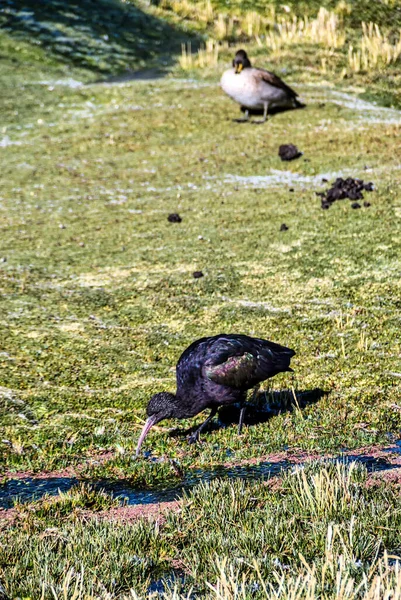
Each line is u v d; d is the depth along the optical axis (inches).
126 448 445.1
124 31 1626.5
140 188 979.9
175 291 685.9
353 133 1087.6
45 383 529.3
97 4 1729.8
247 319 621.6
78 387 524.1
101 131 1185.4
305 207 866.1
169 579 291.1
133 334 606.5
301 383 519.5
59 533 331.0
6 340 597.3
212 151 1082.1
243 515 337.1
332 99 1245.1
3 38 1540.4
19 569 297.0
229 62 1477.6
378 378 519.8
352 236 778.8
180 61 1486.2
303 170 984.3
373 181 912.3
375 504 331.9
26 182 1016.2
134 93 1341.0
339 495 337.7
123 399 504.7
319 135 1093.1
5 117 1253.7
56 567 294.5
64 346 586.9
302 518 328.2
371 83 1307.8
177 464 412.8
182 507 350.9
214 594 270.1
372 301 643.5
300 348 570.3
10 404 498.3
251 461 418.3
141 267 747.4
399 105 1227.2
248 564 283.1
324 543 300.0
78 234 845.2
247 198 915.4
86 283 717.3
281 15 1695.4
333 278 695.7
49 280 727.1
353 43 1488.7
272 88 1157.7
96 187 991.0
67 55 1505.9
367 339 573.6
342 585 251.4
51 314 649.0
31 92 1354.6
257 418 480.7
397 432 447.8
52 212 916.6
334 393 502.9
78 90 1365.7
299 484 350.0
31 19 1620.3
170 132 1165.7
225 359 426.9
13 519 357.4
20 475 414.6
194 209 896.9
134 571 293.9
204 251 775.1
